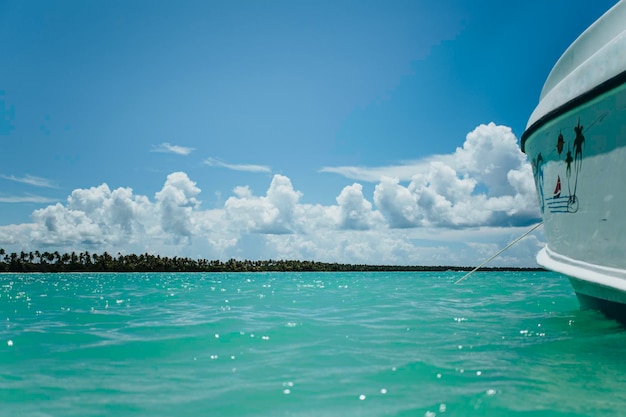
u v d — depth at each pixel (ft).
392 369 14.28
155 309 33.12
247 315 28.30
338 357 16.03
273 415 10.48
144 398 11.80
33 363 15.67
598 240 18.31
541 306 32.17
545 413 10.37
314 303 36.68
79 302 40.68
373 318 26.27
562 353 16.20
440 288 58.59
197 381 13.26
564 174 20.71
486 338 19.30
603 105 17.33
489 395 11.63
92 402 11.55
